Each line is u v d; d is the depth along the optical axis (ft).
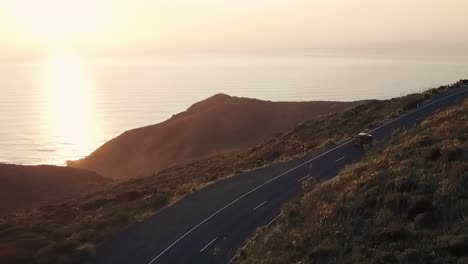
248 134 426.10
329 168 126.72
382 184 72.18
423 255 50.31
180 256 81.05
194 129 445.37
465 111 110.32
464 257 47.39
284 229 77.77
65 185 288.71
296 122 431.02
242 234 88.79
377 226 60.64
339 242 60.29
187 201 114.73
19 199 251.80
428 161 76.23
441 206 59.47
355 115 204.33
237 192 118.11
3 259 77.97
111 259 81.41
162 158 419.95
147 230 95.25
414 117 164.96
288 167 136.87
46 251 81.56
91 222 101.55
